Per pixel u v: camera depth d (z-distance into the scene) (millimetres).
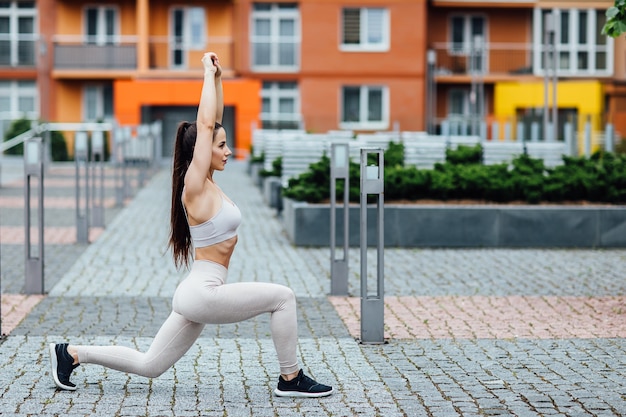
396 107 50438
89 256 15539
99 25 50469
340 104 50625
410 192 17625
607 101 52500
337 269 12250
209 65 7590
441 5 51312
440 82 51656
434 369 8594
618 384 8094
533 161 19078
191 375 8344
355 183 17172
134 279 13406
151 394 7738
